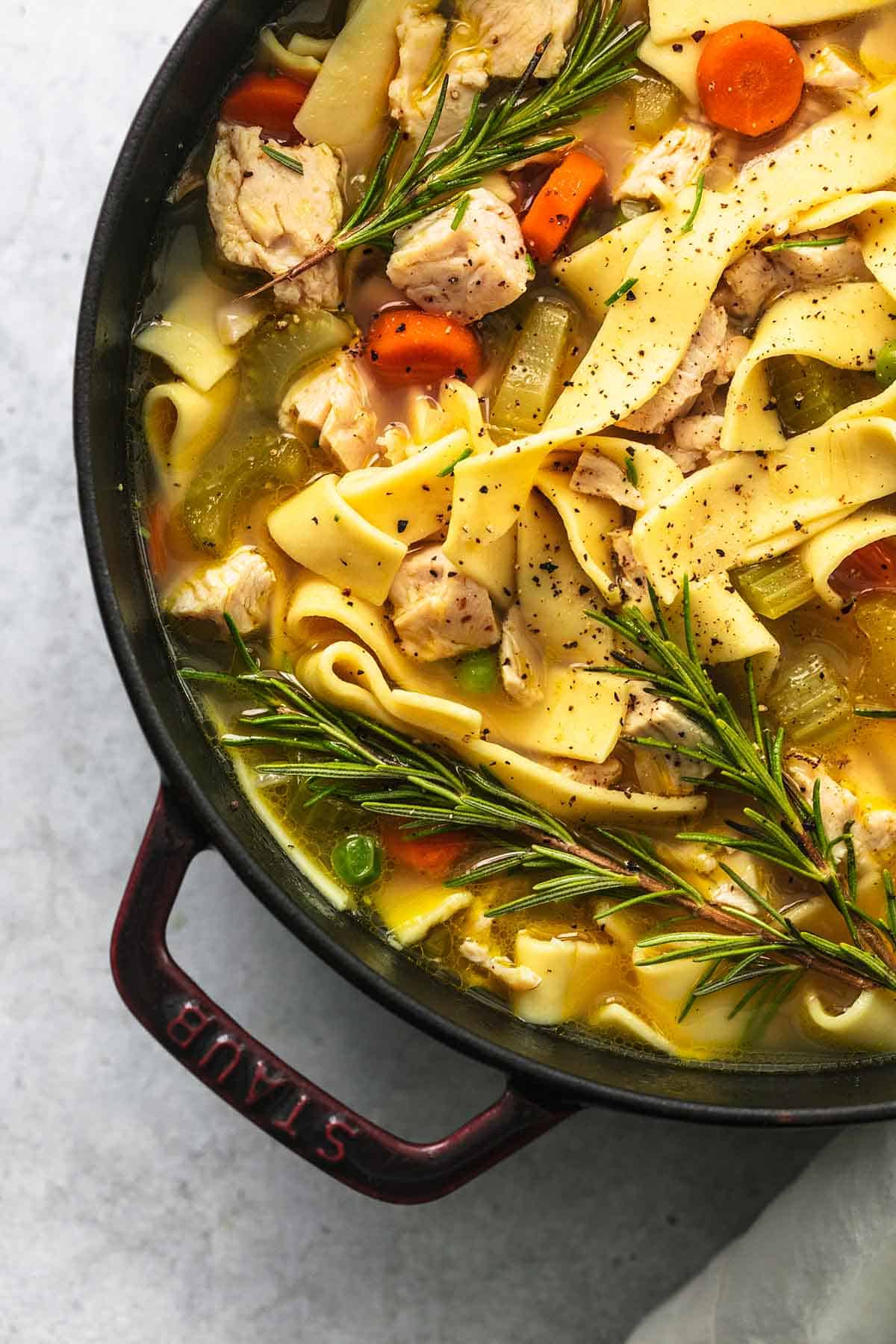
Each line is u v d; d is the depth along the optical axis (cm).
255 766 49
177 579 49
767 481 49
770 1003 49
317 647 49
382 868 49
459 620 48
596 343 48
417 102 48
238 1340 54
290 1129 47
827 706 49
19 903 54
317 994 54
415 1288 54
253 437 49
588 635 49
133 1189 54
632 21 48
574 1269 54
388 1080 54
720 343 49
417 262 48
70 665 54
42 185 54
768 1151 54
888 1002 48
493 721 49
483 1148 47
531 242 48
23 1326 54
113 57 54
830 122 49
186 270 48
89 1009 54
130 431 48
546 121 48
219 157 48
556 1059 48
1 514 54
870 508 49
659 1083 48
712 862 49
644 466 49
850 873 47
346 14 49
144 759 54
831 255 49
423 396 49
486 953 48
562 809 49
